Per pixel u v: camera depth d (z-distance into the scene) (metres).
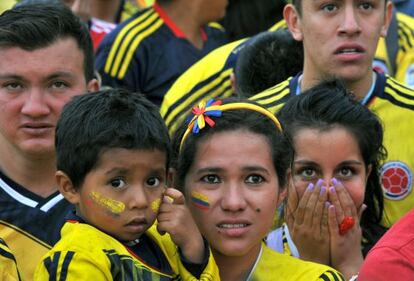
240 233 8.28
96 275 7.73
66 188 8.16
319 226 9.59
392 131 10.89
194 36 14.93
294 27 11.59
